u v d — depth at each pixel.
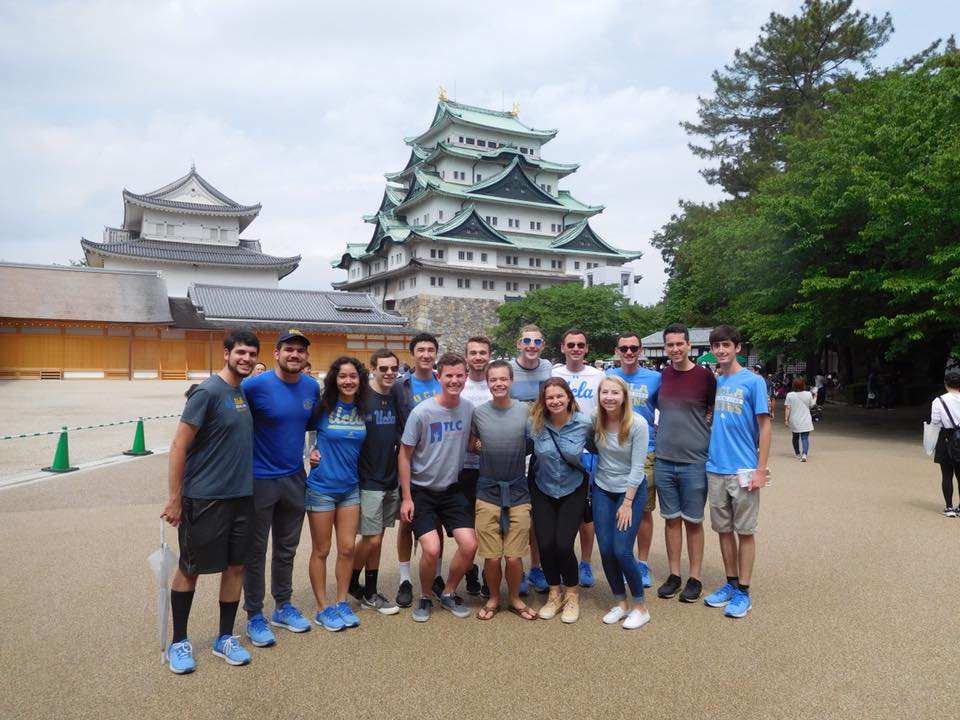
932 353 23.31
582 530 5.54
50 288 39.28
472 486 4.97
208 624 4.59
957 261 14.20
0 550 6.21
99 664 3.90
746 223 19.11
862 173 15.38
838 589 5.26
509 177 64.62
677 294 37.41
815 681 3.70
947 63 19.95
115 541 6.54
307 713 3.36
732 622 4.61
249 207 60.38
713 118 36.56
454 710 3.40
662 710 3.39
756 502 4.83
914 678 3.72
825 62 33.44
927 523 7.51
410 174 73.44
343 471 4.63
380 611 4.87
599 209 69.75
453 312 58.81
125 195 56.03
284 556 4.54
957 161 13.17
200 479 3.88
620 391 4.65
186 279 56.94
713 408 5.19
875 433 16.94
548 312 49.66
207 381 3.97
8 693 3.54
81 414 19.33
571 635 4.41
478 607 5.05
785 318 18.12
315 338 46.47
